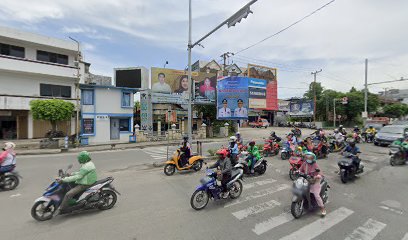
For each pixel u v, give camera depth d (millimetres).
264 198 6512
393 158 10805
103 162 12109
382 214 5430
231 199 6430
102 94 20641
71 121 24266
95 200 5387
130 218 5152
